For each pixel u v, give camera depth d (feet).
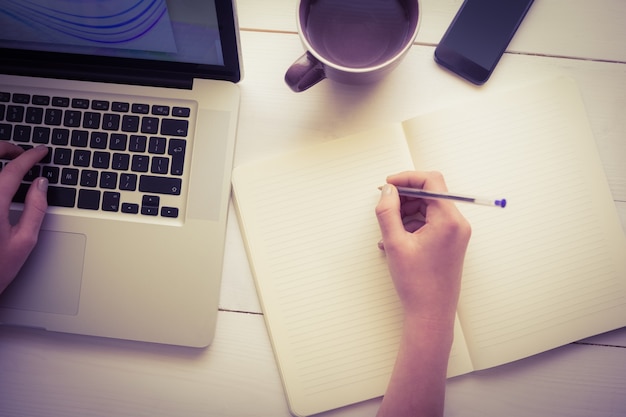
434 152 1.86
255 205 1.84
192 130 1.80
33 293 1.79
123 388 1.85
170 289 1.77
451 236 1.62
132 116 1.79
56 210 1.79
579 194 1.83
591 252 1.81
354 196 1.85
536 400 1.81
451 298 1.63
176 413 1.84
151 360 1.85
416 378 1.62
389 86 1.90
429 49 1.90
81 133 1.79
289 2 1.92
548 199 1.83
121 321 1.78
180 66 1.77
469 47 1.86
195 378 1.84
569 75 1.89
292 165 1.86
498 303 1.81
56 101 1.80
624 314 1.79
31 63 1.81
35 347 1.86
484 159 1.85
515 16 1.87
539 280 1.81
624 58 1.88
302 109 1.90
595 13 1.89
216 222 1.77
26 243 1.70
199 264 1.77
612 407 1.80
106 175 1.78
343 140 1.87
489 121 1.86
